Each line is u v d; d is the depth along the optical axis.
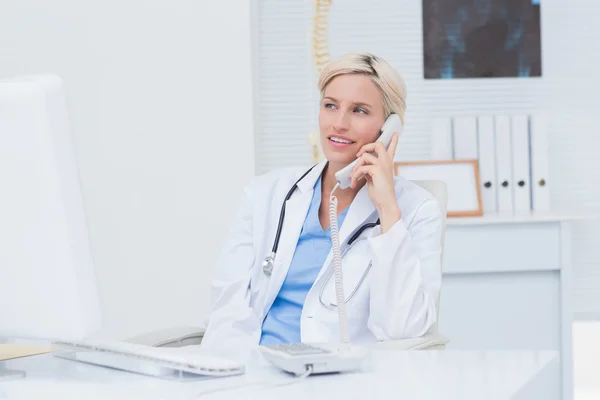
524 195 3.29
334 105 1.99
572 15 3.58
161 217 3.34
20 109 1.04
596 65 3.58
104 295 3.35
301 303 1.93
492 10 3.57
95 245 3.34
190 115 3.33
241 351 1.38
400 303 1.77
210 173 3.34
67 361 1.29
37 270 1.07
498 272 3.08
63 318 1.08
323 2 3.24
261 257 2.01
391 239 1.79
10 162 1.05
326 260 1.88
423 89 3.58
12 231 1.07
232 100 3.33
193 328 1.97
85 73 3.33
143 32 3.32
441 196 2.09
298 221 1.99
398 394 0.98
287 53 3.58
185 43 3.32
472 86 3.58
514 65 3.57
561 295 3.05
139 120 3.33
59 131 1.05
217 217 3.34
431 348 1.71
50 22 3.33
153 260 3.34
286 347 1.19
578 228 3.59
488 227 3.04
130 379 1.12
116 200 3.34
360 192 1.97
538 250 3.05
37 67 3.34
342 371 1.15
